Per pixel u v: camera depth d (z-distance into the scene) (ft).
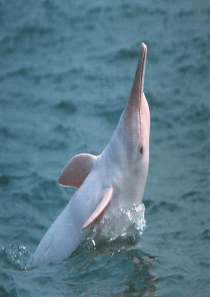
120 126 88.99
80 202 90.27
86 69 242.37
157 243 101.50
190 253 96.43
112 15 298.56
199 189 134.82
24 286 86.53
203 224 112.47
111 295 80.33
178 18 293.23
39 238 112.98
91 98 212.84
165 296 79.77
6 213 126.41
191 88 218.59
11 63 258.78
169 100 207.21
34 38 281.95
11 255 101.14
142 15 298.56
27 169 154.81
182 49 258.37
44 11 307.99
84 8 307.58
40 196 135.54
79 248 91.09
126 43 267.59
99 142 175.52
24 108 209.77
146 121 89.71
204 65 240.32
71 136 181.06
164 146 169.58
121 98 211.00
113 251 92.02
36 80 236.63
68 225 92.02
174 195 131.85
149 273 86.89
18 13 307.78
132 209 91.15
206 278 85.71
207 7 303.48
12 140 180.04
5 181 146.00
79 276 87.04
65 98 214.48
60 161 161.38
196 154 161.89
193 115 193.06
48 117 199.72
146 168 90.12
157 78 230.27
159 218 118.01
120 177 88.48
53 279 87.20
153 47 262.06
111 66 244.83
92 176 90.63
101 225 89.45
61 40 277.03
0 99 220.02
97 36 277.64
